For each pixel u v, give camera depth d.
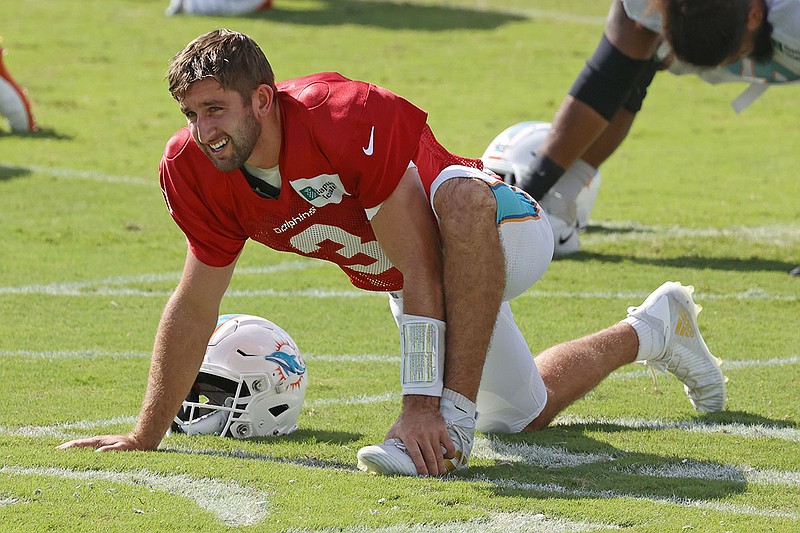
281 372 16.03
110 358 21.31
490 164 30.95
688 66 20.55
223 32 12.95
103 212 36.44
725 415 17.66
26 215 35.53
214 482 13.25
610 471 14.43
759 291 27.39
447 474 13.95
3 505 12.23
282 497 12.70
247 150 12.99
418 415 13.84
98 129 51.44
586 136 27.78
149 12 85.44
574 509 12.47
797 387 19.36
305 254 15.10
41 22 79.81
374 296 27.20
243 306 25.86
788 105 63.53
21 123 49.16
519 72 70.44
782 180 44.41
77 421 17.12
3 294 26.45
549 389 16.81
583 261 30.72
